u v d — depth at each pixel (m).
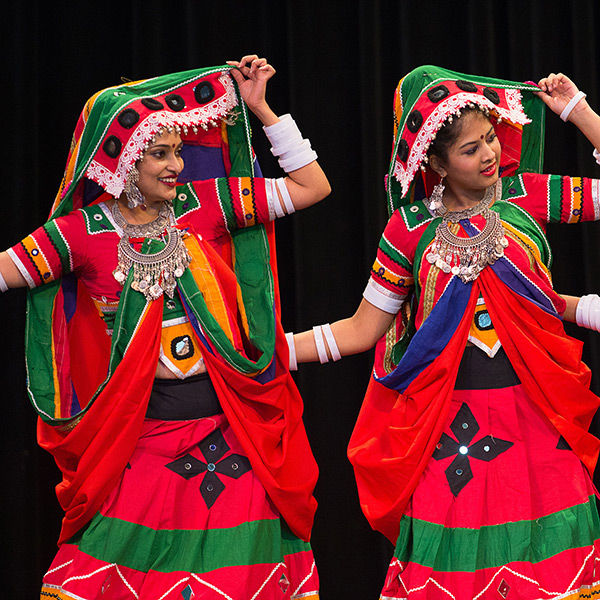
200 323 6.53
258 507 6.51
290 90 9.49
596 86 9.55
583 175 9.52
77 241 6.61
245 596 6.30
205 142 7.06
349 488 9.47
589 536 6.31
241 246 6.99
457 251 6.56
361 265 9.55
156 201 6.69
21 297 9.25
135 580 6.41
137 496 6.47
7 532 9.07
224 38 9.62
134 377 6.45
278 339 6.97
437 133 6.51
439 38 9.66
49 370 6.77
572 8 9.52
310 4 9.59
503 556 6.30
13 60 9.28
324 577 9.41
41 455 9.43
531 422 6.49
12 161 9.21
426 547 6.37
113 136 6.50
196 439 6.58
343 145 9.62
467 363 6.56
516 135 6.89
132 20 9.47
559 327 6.60
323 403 9.50
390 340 7.07
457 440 6.50
